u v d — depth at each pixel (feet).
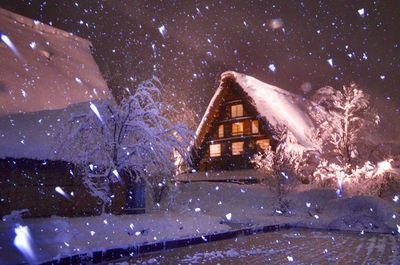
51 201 39.81
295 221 56.24
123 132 39.29
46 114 42.52
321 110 101.04
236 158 105.60
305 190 71.82
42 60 60.44
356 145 92.32
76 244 27.61
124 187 46.57
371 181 73.05
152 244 31.65
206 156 111.75
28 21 68.33
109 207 40.60
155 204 61.05
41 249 24.79
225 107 109.70
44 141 38.60
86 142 37.55
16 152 36.35
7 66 51.70
